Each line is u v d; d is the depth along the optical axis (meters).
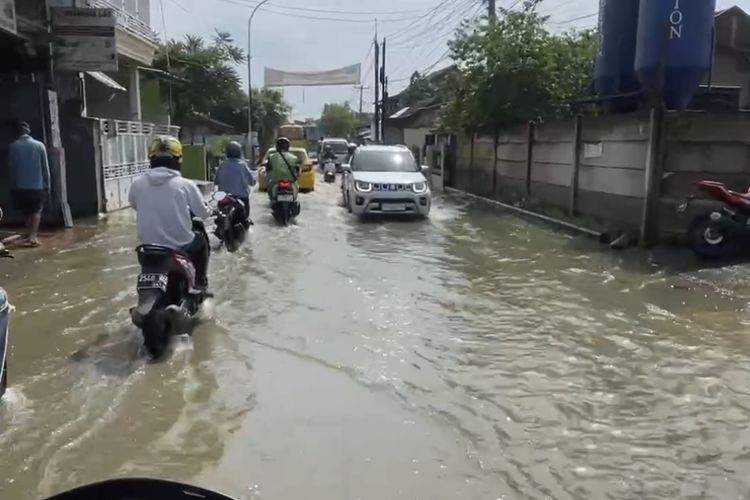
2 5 9.65
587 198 11.30
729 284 7.21
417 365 4.81
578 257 8.97
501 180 16.16
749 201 8.21
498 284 7.41
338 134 83.06
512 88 15.43
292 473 3.28
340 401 4.16
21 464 3.34
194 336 5.43
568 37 15.95
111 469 3.30
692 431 3.77
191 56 31.50
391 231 11.64
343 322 5.88
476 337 5.48
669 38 9.62
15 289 6.96
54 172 11.46
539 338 5.46
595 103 13.12
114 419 3.86
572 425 3.85
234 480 3.21
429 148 23.69
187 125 33.72
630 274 7.80
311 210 15.02
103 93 20.78
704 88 11.84
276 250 9.55
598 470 3.34
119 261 8.52
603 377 4.58
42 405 4.04
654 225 9.13
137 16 21.45
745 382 4.48
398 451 3.52
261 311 6.21
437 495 3.10
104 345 5.18
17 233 10.62
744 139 8.87
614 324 5.84
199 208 5.46
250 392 4.28
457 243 10.30
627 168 9.84
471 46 16.09
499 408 4.07
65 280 7.41
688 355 5.02
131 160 15.74
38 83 11.47
